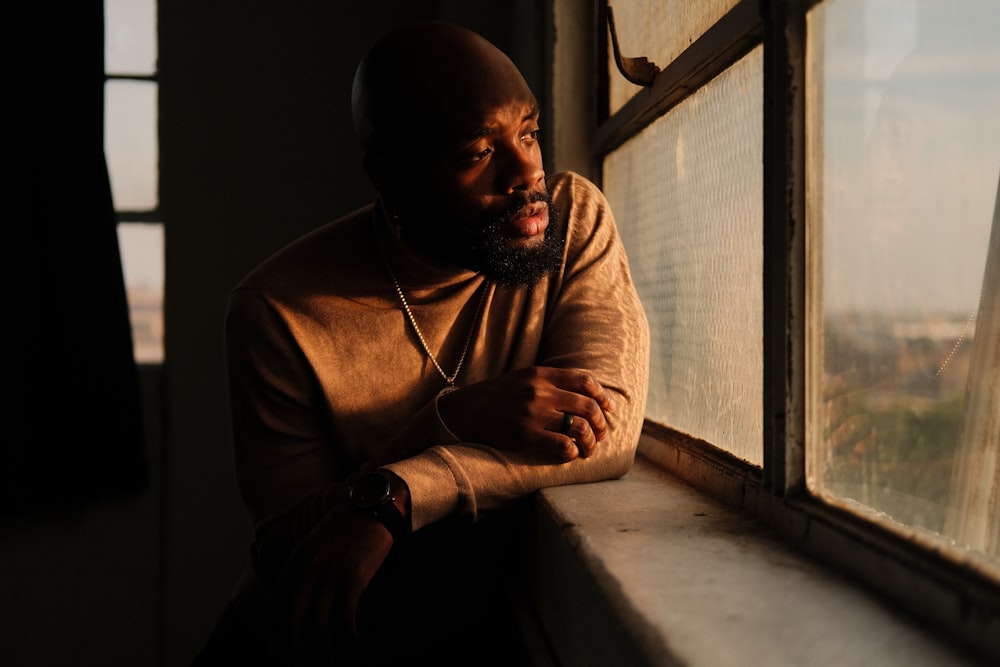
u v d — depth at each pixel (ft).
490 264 3.25
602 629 1.99
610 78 5.41
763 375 2.64
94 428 8.04
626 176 5.03
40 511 8.33
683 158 3.86
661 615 1.76
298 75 8.50
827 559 2.14
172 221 8.42
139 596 8.46
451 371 3.69
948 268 1.82
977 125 1.73
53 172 7.88
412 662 3.60
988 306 1.71
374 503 2.90
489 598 3.68
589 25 5.72
